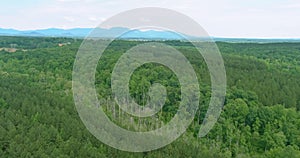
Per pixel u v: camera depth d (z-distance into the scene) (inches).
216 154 2807.6
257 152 3201.3
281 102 3779.5
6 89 3344.0
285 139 3233.3
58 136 2369.6
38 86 3814.0
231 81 3887.8
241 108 3410.4
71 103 3097.9
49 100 3134.8
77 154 2223.2
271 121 3403.1
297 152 3038.9
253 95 3644.2
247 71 4552.2
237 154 3090.6
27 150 2193.7
